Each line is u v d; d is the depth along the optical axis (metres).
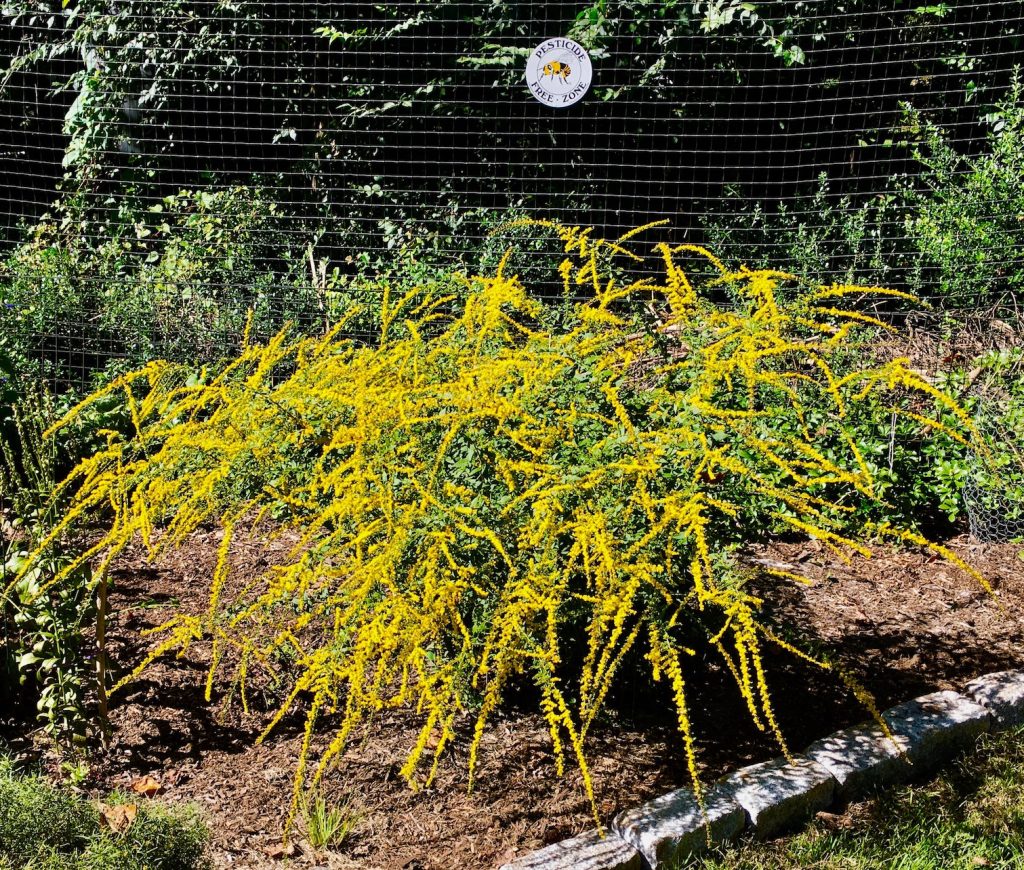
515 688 3.53
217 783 3.17
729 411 3.01
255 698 3.57
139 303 6.72
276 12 8.41
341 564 3.27
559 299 7.58
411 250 7.98
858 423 5.15
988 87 8.14
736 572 3.16
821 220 8.25
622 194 8.41
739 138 8.49
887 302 7.70
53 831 2.61
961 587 4.58
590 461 2.98
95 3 8.72
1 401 5.23
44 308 6.77
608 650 2.80
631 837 3.00
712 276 7.82
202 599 4.16
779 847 3.09
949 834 3.17
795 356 5.06
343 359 3.50
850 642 4.09
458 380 3.15
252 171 8.49
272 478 3.22
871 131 8.59
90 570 3.38
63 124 8.86
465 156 8.48
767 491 3.08
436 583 2.87
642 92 8.37
